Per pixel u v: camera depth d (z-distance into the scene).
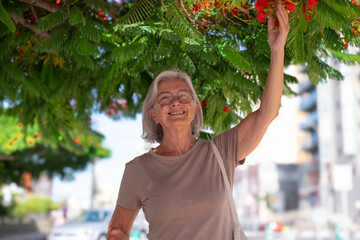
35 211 52.19
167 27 3.19
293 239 26.98
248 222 42.44
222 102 3.90
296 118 76.12
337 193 44.28
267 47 3.46
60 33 3.46
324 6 2.60
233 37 3.63
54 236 13.48
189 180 2.71
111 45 3.72
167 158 2.78
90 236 13.55
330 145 45.28
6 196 40.22
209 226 2.64
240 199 58.22
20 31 4.22
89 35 3.36
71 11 3.37
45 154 20.31
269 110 2.71
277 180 73.75
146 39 3.31
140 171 2.81
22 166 21.00
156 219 2.69
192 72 3.34
